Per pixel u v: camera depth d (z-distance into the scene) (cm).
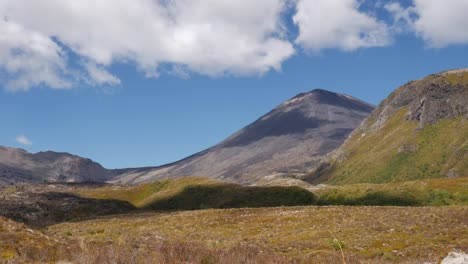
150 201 15912
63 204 12238
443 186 11231
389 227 5088
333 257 2767
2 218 2958
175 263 1886
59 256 2155
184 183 18012
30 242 2502
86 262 1758
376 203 11650
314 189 14700
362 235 4694
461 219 5366
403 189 11944
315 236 4788
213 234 5497
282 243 4375
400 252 3797
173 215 8031
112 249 1845
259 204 13850
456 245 3922
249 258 2155
